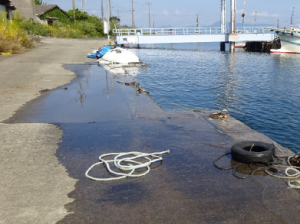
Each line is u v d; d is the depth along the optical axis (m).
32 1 48.91
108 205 2.79
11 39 21.12
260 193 2.99
